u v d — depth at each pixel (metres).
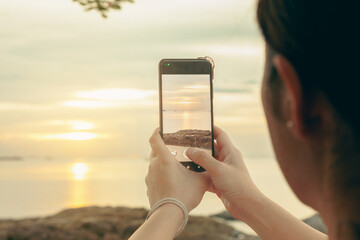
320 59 0.47
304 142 0.52
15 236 10.34
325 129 0.49
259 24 0.54
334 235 0.52
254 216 1.02
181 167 1.08
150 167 1.08
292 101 0.50
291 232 0.97
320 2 0.47
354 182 0.48
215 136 1.32
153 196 1.05
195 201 1.05
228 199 1.05
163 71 1.40
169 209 0.98
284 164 0.55
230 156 1.18
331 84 0.47
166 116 1.36
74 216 13.05
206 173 1.10
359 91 0.46
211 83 1.39
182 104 1.34
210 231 11.54
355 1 0.46
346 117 0.47
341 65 0.46
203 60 1.40
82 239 10.62
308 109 0.49
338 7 0.46
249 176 1.10
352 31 0.46
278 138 0.55
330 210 0.51
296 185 0.55
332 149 0.49
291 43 0.49
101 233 11.14
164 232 0.94
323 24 0.47
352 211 0.49
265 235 1.01
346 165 0.48
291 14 0.49
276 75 0.54
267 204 1.02
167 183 1.03
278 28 0.50
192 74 1.37
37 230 10.88
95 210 13.59
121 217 12.20
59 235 10.73
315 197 0.54
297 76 0.49
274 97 0.54
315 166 0.52
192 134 1.29
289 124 0.52
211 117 1.34
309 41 0.48
